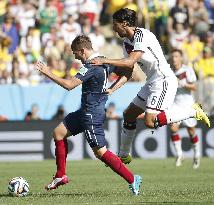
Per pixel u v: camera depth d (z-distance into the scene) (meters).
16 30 73.12
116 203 25.41
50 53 70.19
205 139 59.50
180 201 26.19
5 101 62.19
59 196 28.89
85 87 27.47
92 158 58.72
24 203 25.83
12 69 67.00
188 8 78.88
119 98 62.25
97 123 27.58
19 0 77.44
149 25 78.88
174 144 50.97
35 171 46.38
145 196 28.39
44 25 75.19
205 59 72.50
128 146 33.47
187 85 48.09
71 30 75.25
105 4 83.31
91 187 34.03
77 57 27.81
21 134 58.00
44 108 62.41
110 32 82.81
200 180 38.41
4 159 57.91
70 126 28.52
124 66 28.12
